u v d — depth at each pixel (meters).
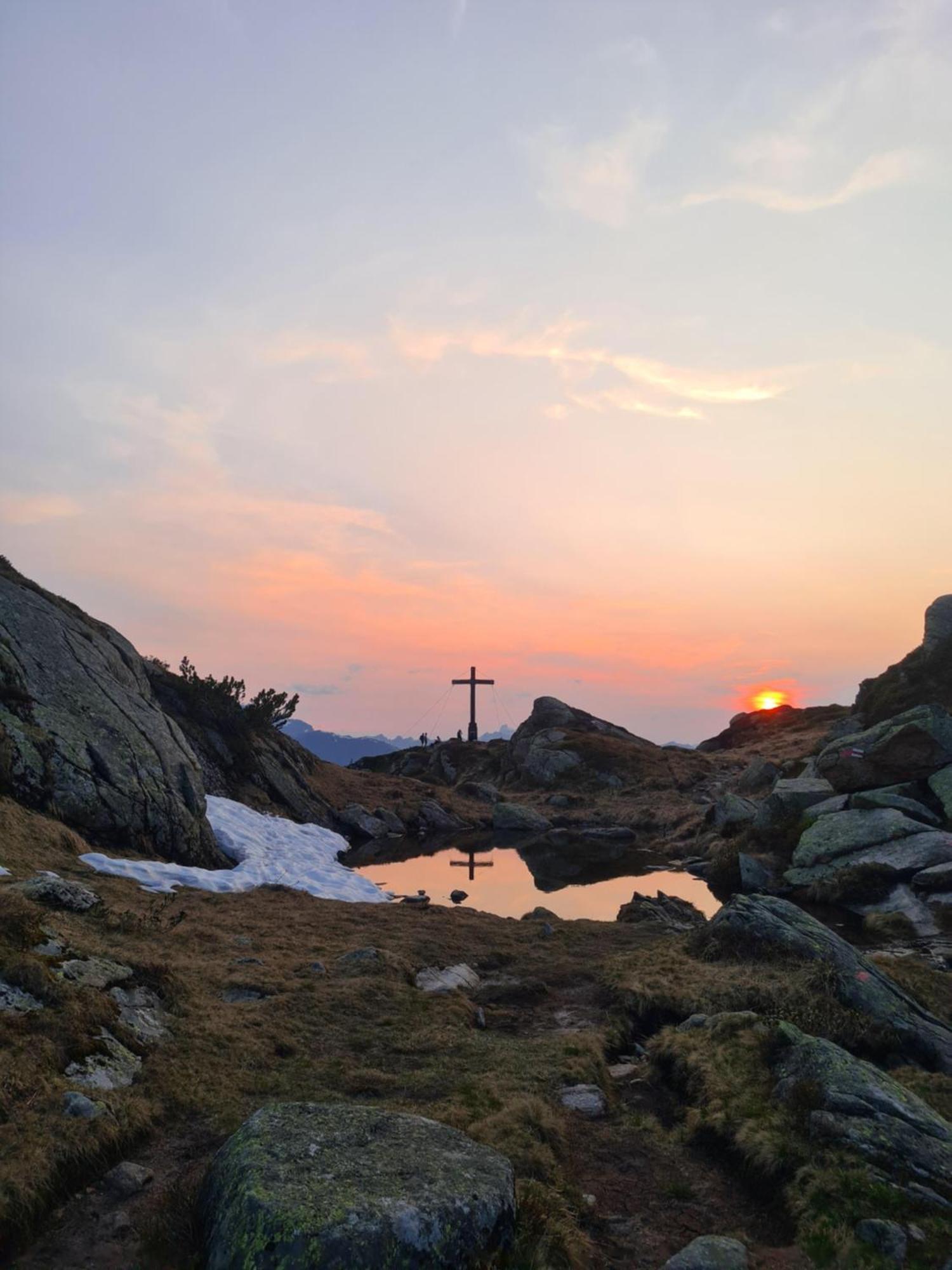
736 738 91.88
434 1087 12.62
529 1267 7.77
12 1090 9.88
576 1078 13.39
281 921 22.84
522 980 19.52
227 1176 7.99
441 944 21.97
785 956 18.67
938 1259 8.56
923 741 35.25
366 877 37.78
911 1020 15.72
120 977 13.81
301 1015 15.18
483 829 56.25
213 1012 14.28
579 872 39.88
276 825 41.88
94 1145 9.48
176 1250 7.75
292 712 57.25
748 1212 10.09
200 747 44.69
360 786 61.12
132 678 38.88
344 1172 7.87
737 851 36.53
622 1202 10.23
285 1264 6.69
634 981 18.27
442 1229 7.29
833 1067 12.05
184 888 25.62
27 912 14.33
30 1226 8.24
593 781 69.94
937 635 48.22
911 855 29.78
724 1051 13.73
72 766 28.44
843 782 37.09
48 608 36.75
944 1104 12.57
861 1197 9.55
